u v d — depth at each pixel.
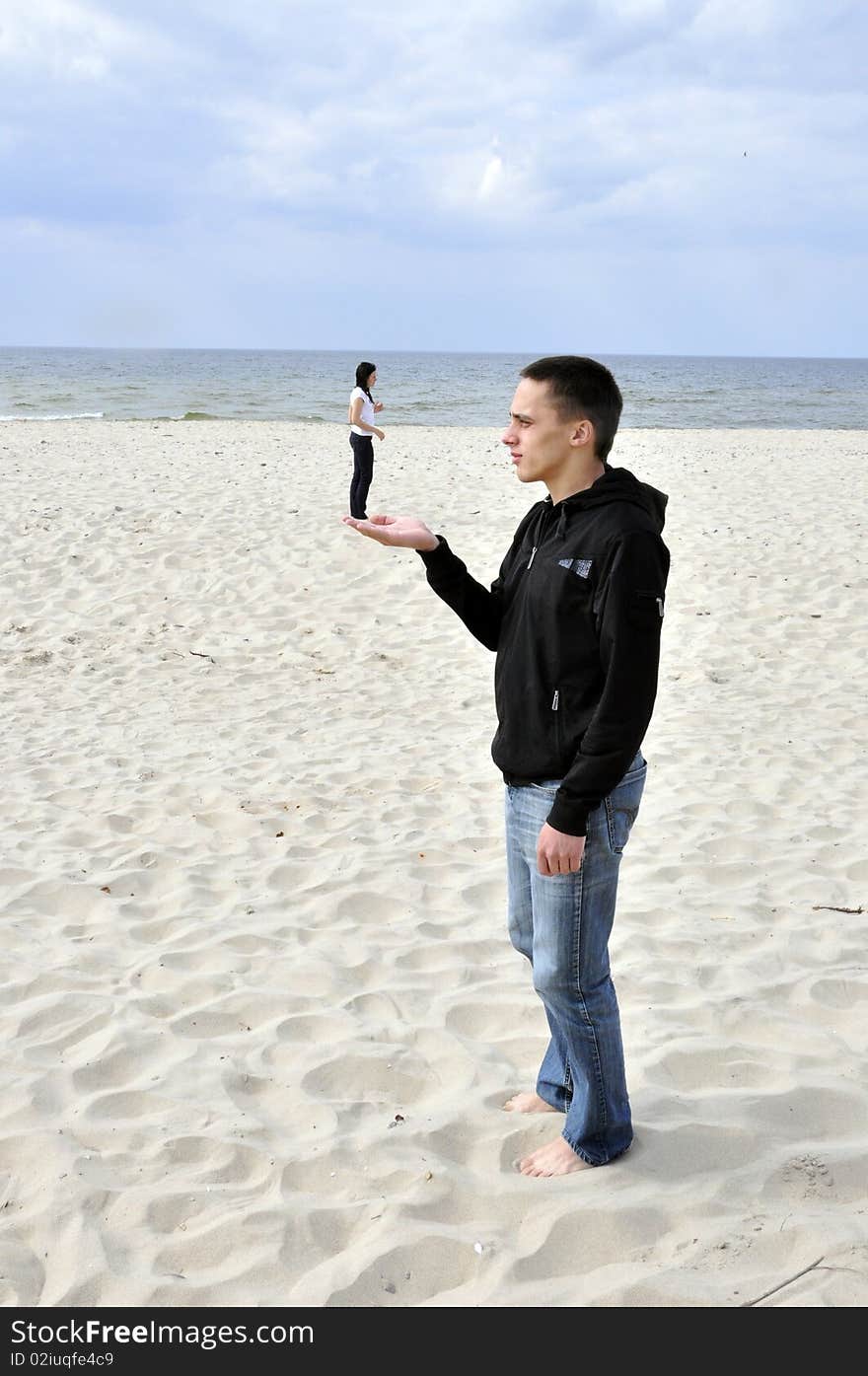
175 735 6.37
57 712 6.76
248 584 9.55
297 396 47.22
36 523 11.17
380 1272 2.36
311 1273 2.37
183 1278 2.36
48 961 3.77
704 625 8.56
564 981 2.49
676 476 15.96
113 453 17.61
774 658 7.82
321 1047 3.23
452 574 2.58
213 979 3.63
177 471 15.02
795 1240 2.42
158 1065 3.16
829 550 10.63
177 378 66.31
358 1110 2.96
